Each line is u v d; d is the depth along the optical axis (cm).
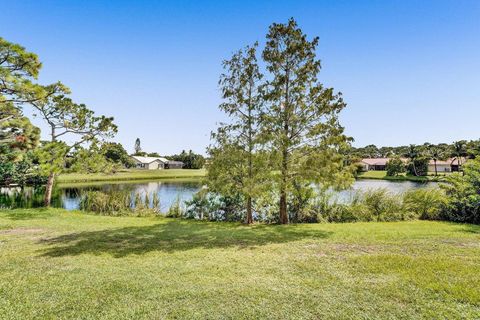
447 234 760
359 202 1180
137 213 1302
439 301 365
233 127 984
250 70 973
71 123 1409
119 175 4844
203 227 927
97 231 830
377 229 850
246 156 959
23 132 1381
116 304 360
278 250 612
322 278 445
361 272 468
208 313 339
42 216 1125
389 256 548
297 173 939
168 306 356
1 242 683
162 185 3562
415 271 466
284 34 980
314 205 1159
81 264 513
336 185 895
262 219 1165
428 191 1152
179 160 8788
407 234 763
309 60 973
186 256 567
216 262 527
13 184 1777
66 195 2180
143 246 652
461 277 441
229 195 1052
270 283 426
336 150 913
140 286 413
